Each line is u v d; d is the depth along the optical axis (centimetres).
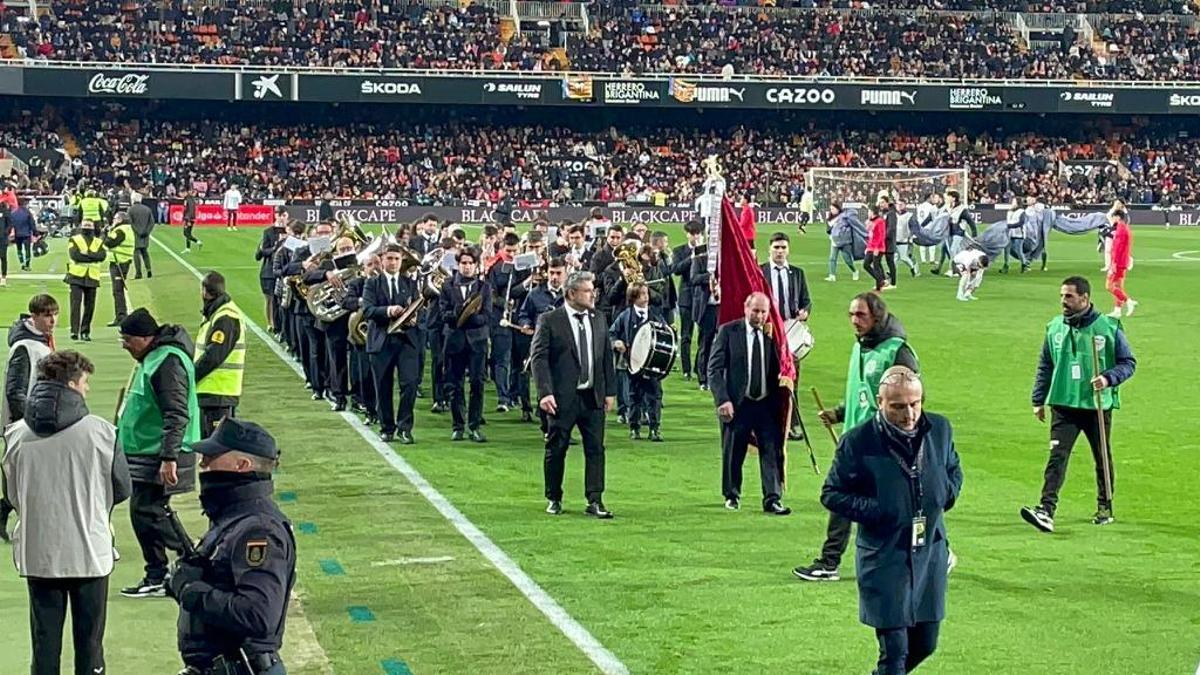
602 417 1442
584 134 7744
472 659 1008
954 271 4228
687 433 1919
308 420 1994
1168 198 7625
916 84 7562
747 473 1669
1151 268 4512
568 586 1193
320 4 7556
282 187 7081
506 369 2097
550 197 7306
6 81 6806
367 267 1858
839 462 859
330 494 1538
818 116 7931
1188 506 1488
